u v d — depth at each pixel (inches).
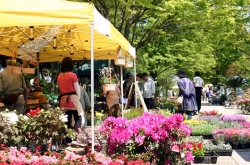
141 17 749.3
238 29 858.1
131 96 516.4
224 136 399.2
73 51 484.4
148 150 232.4
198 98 695.7
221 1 710.5
